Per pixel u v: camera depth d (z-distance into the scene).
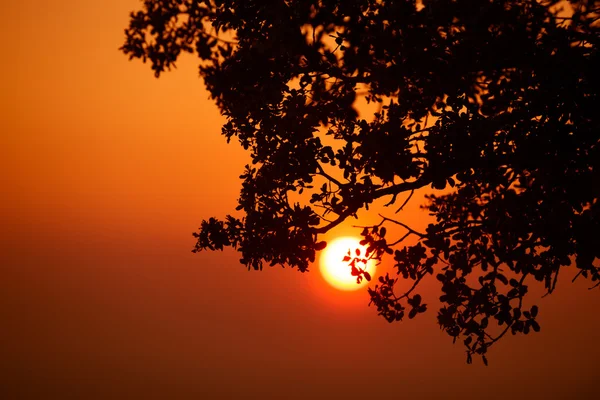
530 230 21.20
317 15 22.70
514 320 23.86
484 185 22.00
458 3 20.42
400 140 20.94
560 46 20.61
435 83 21.45
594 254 19.97
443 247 22.91
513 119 21.50
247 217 23.80
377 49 21.77
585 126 20.89
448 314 22.97
